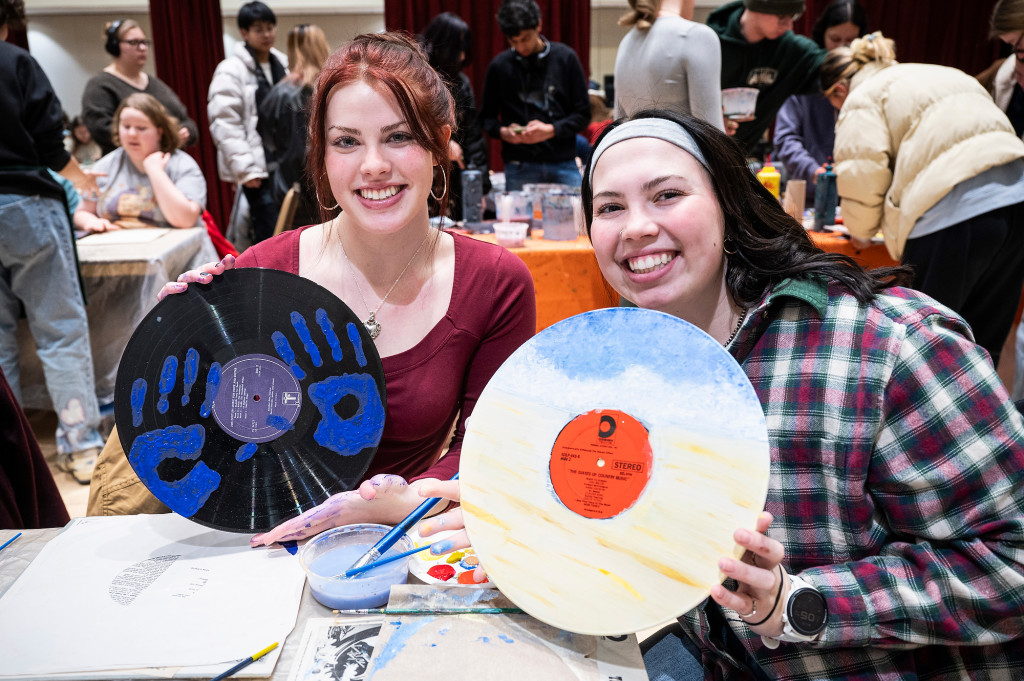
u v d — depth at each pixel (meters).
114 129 3.54
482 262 1.29
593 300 2.86
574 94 3.78
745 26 3.43
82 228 3.33
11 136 2.56
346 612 0.85
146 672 0.75
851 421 0.85
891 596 0.82
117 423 0.95
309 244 1.29
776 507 0.89
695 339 0.79
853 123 2.58
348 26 6.00
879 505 0.89
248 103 4.40
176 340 0.97
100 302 2.92
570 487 0.78
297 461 1.01
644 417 0.78
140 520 1.06
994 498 0.81
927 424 0.83
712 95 2.63
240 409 1.00
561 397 0.82
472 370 1.34
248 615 0.84
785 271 0.92
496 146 6.27
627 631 0.73
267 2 5.87
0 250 2.63
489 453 0.82
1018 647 0.87
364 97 1.07
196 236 3.35
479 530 0.81
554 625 0.75
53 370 2.77
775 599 0.78
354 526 0.98
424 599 0.85
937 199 2.40
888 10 6.12
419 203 1.14
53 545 0.99
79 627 0.82
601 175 0.93
